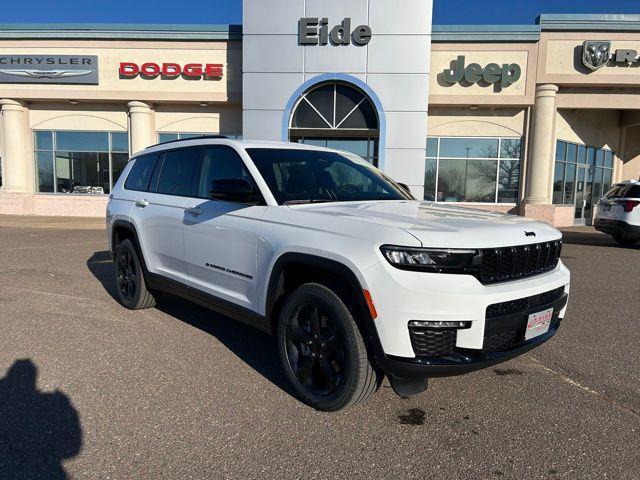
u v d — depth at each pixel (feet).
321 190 12.64
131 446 8.68
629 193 37.19
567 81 53.06
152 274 15.76
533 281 9.81
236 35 55.47
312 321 10.21
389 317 8.64
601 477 8.02
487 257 9.02
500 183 56.70
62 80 57.16
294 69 51.01
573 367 12.87
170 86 56.95
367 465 8.28
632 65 52.54
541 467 8.30
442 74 53.62
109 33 56.13
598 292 21.90
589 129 61.05
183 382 11.39
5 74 57.31
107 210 18.58
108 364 12.34
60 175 61.16
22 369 11.89
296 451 8.64
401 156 50.96
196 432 9.20
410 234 8.80
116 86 57.21
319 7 50.26
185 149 15.19
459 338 8.72
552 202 58.03
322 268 9.71
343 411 10.12
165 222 14.76
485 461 8.45
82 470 7.94
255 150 12.90
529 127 55.06
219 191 11.24
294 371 10.57
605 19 52.01
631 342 14.97
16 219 54.85
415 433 9.34
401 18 49.75
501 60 53.16
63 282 21.80
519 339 9.68
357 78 50.57
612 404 10.72
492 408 10.44
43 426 9.28
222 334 14.89
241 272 11.87
